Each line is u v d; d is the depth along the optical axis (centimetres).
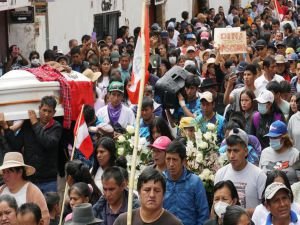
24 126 1895
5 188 1619
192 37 3734
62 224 1575
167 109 2255
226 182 1460
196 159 1720
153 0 4953
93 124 2017
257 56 3350
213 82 2406
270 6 5444
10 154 1614
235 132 1680
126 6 4569
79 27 3947
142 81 1307
